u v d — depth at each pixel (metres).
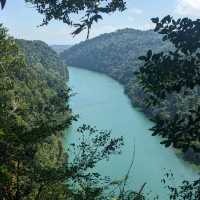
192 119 7.32
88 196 13.43
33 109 15.85
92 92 154.88
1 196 11.31
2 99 16.28
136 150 80.12
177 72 7.32
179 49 7.32
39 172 12.41
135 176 65.25
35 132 12.71
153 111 104.81
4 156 12.08
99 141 15.50
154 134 7.50
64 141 76.75
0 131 11.01
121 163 70.38
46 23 7.76
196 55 7.27
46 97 85.50
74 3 7.50
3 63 19.81
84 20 7.60
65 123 14.22
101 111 117.00
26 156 12.77
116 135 91.38
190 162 73.38
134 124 102.19
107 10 7.62
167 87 7.49
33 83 91.50
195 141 7.30
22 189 12.22
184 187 8.69
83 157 14.74
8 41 20.11
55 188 13.09
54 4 7.57
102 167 67.50
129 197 13.94
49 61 192.00
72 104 125.62
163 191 57.75
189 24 7.28
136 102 123.44
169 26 7.34
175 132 7.34
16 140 12.10
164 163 73.12
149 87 7.60
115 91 160.88
